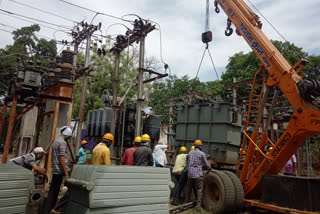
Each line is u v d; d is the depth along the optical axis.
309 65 24.36
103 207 3.29
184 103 9.98
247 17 7.51
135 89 25.36
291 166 9.02
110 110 13.74
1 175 3.04
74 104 24.41
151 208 3.74
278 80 6.39
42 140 10.62
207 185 7.12
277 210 5.81
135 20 11.32
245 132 7.35
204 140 8.84
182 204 7.30
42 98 9.25
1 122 11.07
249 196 7.03
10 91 10.79
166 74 11.45
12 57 30.66
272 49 6.72
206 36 9.36
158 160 8.60
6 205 3.04
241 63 27.11
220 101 8.79
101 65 25.12
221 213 6.49
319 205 5.36
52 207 5.11
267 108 12.45
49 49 35.62
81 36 15.48
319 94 5.49
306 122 5.63
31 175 3.28
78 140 11.78
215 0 8.62
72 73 9.64
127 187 3.53
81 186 3.28
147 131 13.92
